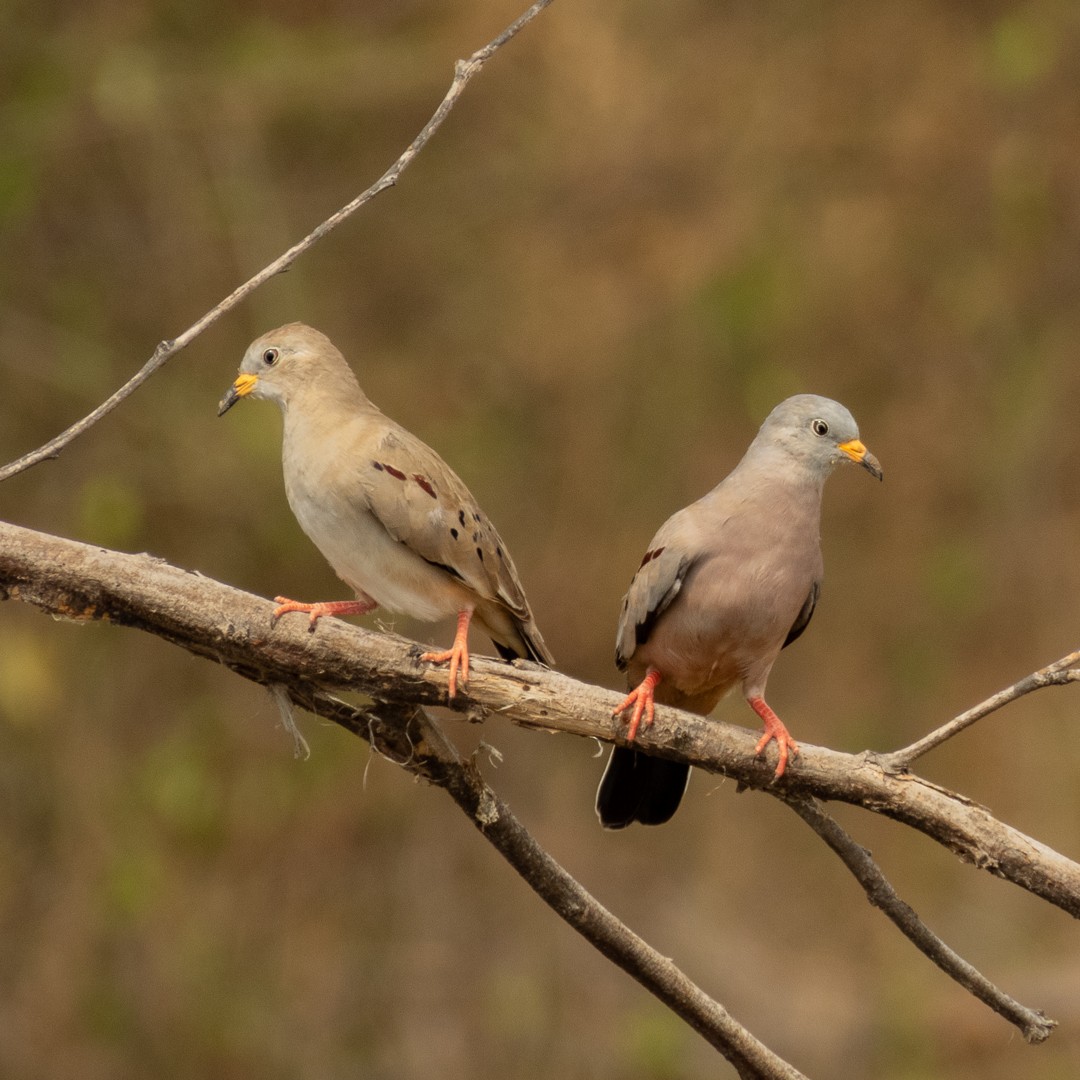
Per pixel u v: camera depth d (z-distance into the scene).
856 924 15.23
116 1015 14.27
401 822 15.20
